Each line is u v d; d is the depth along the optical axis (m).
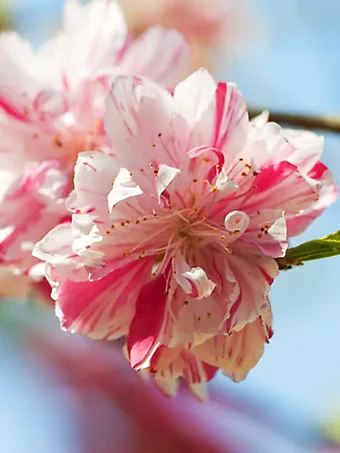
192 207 0.33
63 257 0.32
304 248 0.32
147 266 0.33
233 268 0.32
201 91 0.32
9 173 0.35
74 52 0.35
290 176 0.32
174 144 0.33
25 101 0.35
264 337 0.32
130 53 0.35
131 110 0.32
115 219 0.32
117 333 0.33
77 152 0.35
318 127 0.35
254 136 0.32
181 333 0.32
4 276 0.36
